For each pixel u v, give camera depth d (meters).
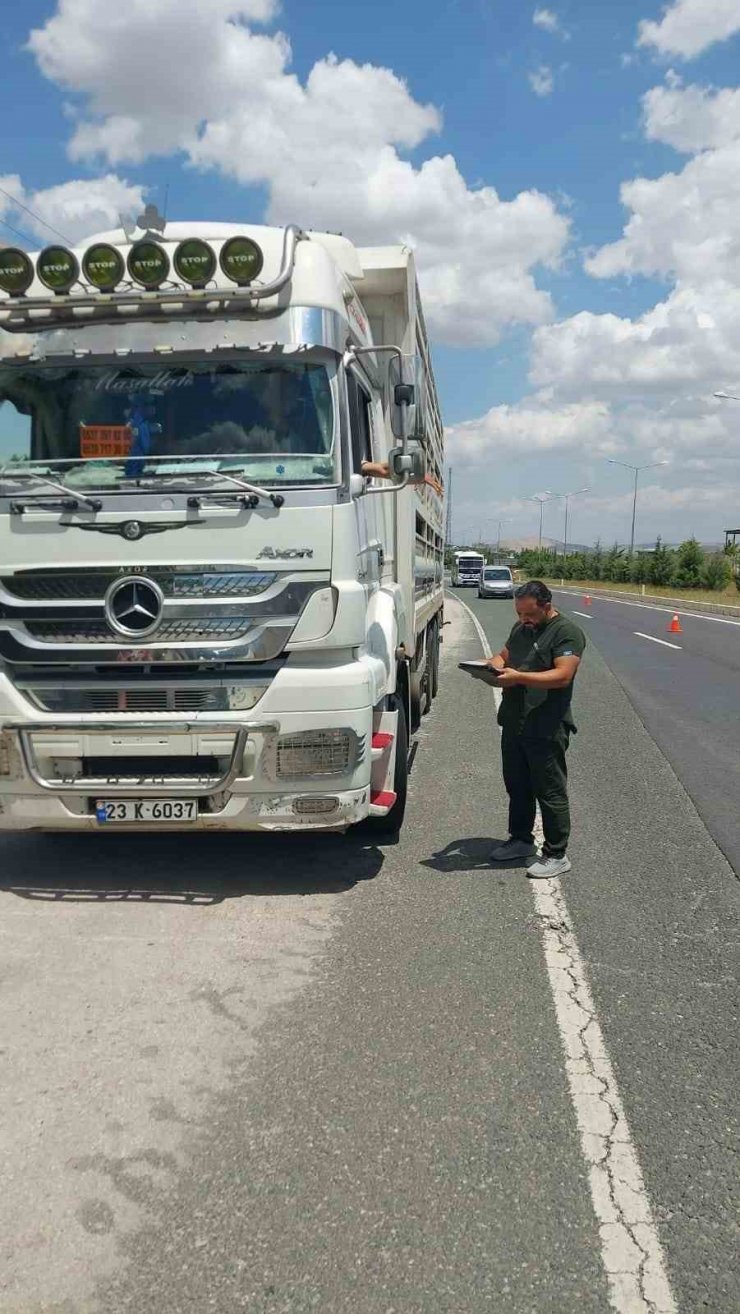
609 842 6.55
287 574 4.97
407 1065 3.71
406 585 7.60
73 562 4.98
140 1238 2.80
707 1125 3.35
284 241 5.18
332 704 5.02
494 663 5.89
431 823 6.97
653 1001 4.26
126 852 6.21
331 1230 2.83
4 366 5.22
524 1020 4.07
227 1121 3.35
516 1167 3.11
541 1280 2.64
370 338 6.81
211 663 4.98
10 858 6.09
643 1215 2.90
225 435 5.12
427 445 9.91
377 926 5.05
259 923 5.07
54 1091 3.52
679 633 24.30
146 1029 3.96
